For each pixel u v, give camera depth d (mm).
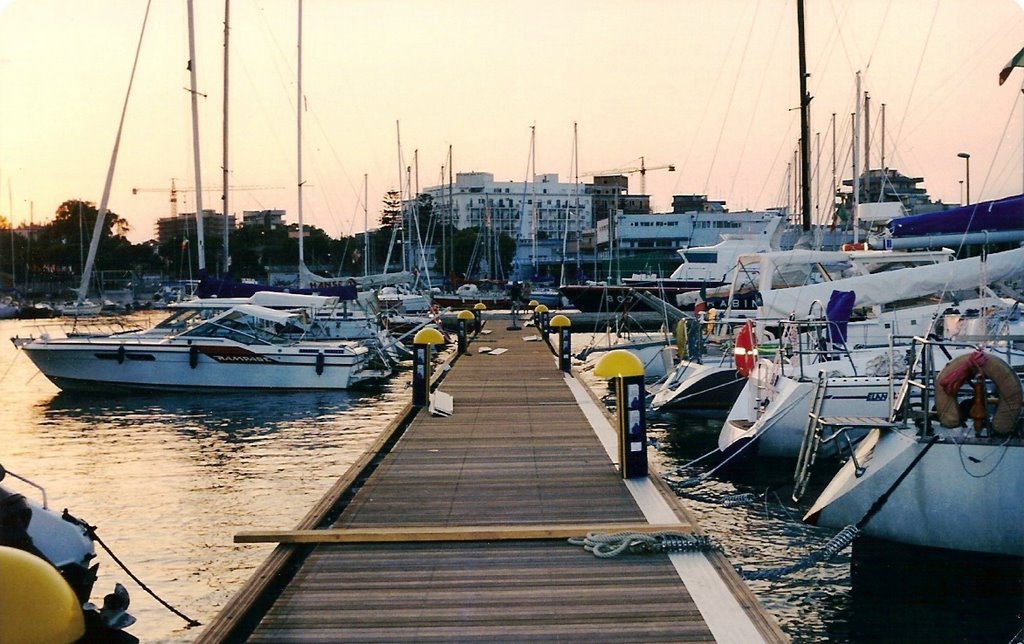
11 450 18047
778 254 20766
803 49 27016
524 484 10688
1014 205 13547
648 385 24250
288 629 6332
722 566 7516
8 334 52625
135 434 19938
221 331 26625
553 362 26016
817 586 9938
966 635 8633
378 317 34719
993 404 9562
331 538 8219
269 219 132750
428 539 8273
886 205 33594
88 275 28391
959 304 17609
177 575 10602
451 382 21062
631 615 6500
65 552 7832
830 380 14070
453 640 6121
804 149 27109
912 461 9656
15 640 4531
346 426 21031
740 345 17625
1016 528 9336
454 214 147375
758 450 14547
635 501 9828
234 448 18281
